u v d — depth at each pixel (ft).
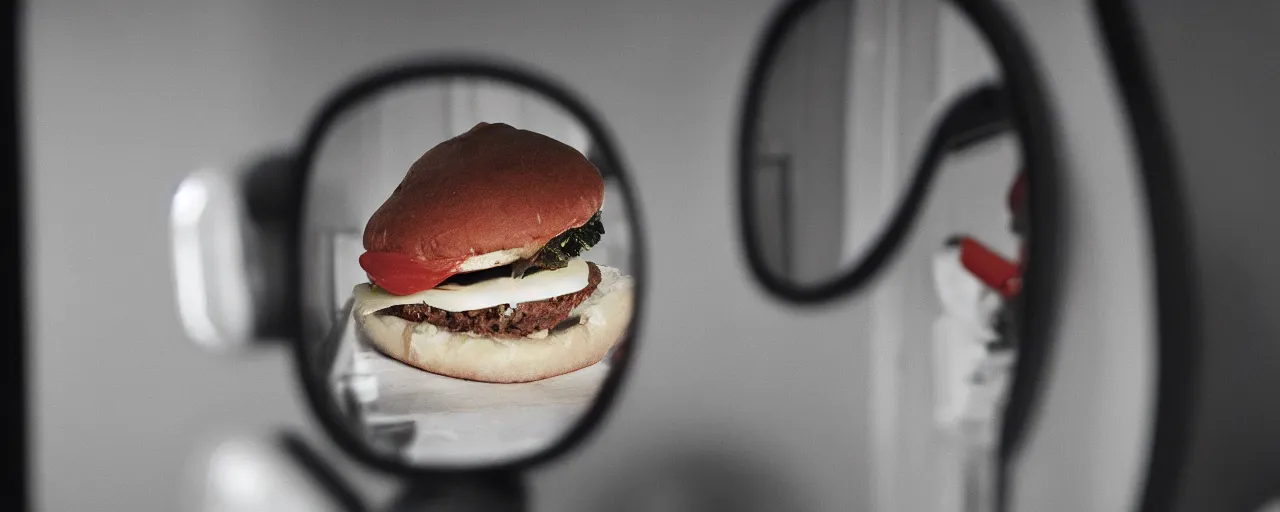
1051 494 0.96
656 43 1.18
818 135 1.11
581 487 1.16
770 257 1.15
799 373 1.14
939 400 1.02
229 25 1.16
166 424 1.17
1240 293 0.90
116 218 1.16
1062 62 0.94
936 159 1.01
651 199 1.19
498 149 1.14
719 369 1.18
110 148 1.16
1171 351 0.90
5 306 1.13
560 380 1.16
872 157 1.07
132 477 1.17
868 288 1.07
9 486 1.14
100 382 1.16
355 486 1.15
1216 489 0.90
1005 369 0.97
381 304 1.13
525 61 1.18
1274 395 0.89
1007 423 0.97
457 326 1.14
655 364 1.18
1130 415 0.92
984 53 0.96
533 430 1.15
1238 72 0.90
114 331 1.17
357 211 1.19
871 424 1.09
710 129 1.18
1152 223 0.91
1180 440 0.90
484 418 1.14
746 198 1.17
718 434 1.17
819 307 1.11
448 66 1.17
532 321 1.15
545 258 1.15
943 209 1.01
